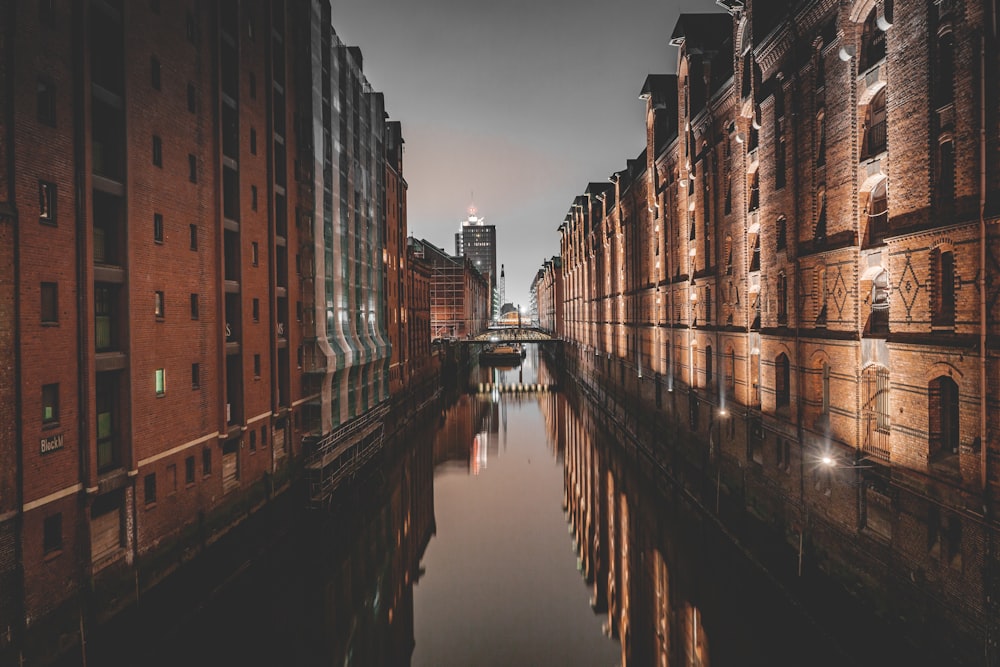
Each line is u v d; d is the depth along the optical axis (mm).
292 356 24656
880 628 13352
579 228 71938
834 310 15953
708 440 25203
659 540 23234
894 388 13445
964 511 11102
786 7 17531
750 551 18688
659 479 29109
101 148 14922
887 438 14117
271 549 20328
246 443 20453
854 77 14953
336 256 28531
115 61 14898
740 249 22047
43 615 12266
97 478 13602
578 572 22188
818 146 16875
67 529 12969
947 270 12148
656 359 34750
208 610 16000
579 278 71750
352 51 35000
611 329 49812
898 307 13328
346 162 30938
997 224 10422
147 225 15648
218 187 19094
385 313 39156
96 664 13133
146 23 15742
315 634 17453
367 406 33156
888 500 13367
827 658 14016
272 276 22672
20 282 11914
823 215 16844
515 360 114625
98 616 13539
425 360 57656
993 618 10289
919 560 12328
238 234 20484
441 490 33000
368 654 16500
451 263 97812
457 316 97562
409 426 44875
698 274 27094
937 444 12352
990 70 10523
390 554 23844
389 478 32562
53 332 12734
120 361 14539
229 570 18078
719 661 14914
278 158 24469
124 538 14516
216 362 18766
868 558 13898
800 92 17656
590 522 26766
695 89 27500
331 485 24250
